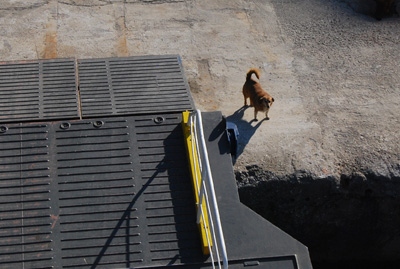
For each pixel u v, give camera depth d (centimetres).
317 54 930
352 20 1009
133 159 478
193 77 867
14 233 420
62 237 420
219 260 374
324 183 716
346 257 790
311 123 796
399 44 959
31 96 535
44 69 575
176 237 425
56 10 970
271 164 726
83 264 405
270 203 726
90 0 999
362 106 833
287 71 892
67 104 528
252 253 413
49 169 464
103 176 463
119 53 899
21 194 445
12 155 472
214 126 509
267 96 768
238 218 434
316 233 762
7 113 511
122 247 416
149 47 916
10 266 401
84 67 582
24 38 909
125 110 523
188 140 483
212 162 477
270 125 791
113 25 952
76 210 438
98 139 491
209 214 390
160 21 970
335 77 886
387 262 797
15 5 968
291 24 989
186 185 462
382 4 1010
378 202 730
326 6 1040
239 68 893
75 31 934
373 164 732
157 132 502
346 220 748
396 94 859
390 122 805
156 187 458
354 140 770
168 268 406
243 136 768
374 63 917
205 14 993
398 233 758
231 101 834
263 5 1027
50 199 443
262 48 935
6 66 574
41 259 406
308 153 745
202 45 930
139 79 571
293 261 411
